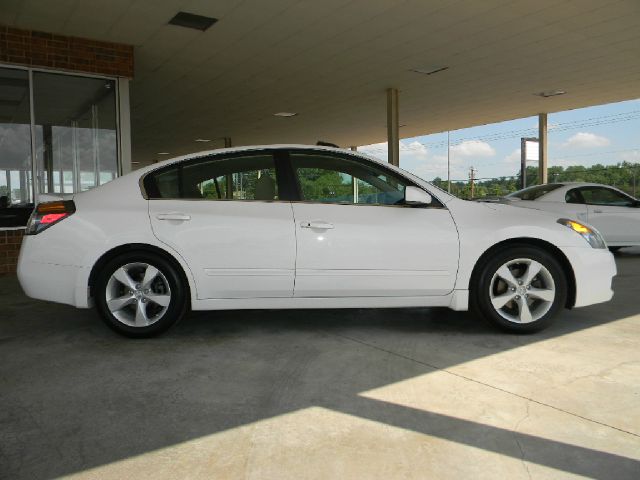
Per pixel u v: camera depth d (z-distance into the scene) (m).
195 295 4.00
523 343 3.93
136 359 3.59
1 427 2.57
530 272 4.12
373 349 3.80
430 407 2.79
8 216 8.23
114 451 2.34
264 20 8.13
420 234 4.07
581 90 13.33
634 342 3.94
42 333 4.26
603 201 9.30
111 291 4.00
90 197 4.09
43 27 8.17
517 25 8.53
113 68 9.01
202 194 4.12
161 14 7.78
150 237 3.92
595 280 4.20
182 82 12.10
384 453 2.31
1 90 8.16
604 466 2.21
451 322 4.57
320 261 4.01
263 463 2.23
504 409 2.76
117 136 9.12
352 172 4.25
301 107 15.28
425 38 9.10
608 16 8.19
